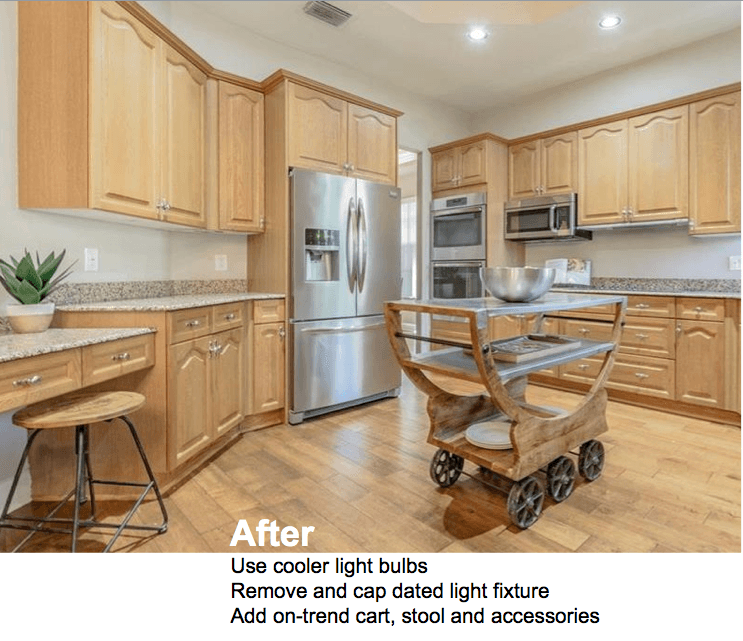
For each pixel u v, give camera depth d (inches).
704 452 101.9
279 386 120.0
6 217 78.7
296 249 118.0
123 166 85.6
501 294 76.9
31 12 79.8
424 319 193.6
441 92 181.9
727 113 126.6
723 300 119.0
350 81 160.9
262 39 137.7
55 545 67.7
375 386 137.6
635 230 156.5
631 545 66.6
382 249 136.6
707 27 135.3
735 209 125.7
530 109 185.5
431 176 190.1
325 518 74.9
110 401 68.1
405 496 82.4
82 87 78.7
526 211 169.8
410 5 127.1
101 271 97.4
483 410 89.0
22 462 66.4
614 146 149.2
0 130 78.0
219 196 115.5
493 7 133.2
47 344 63.0
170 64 97.8
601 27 135.5
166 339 82.7
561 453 78.6
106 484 78.4
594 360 145.9
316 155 123.4
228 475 91.0
